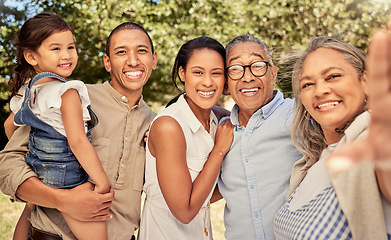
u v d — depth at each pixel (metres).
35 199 2.42
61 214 2.52
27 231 2.79
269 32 8.97
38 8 8.98
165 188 2.30
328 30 8.91
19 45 2.65
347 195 1.47
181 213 2.30
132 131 2.71
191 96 2.52
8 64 8.84
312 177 1.85
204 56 2.46
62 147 2.42
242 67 2.45
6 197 7.01
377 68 0.62
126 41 2.70
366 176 1.39
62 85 2.35
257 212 2.45
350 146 0.60
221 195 2.82
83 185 2.42
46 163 2.42
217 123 2.74
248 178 2.47
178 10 9.15
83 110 2.46
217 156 2.45
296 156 2.45
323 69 1.78
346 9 9.31
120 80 2.72
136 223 2.70
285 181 2.44
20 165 2.49
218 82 2.50
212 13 8.96
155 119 2.41
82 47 9.27
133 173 2.68
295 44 8.84
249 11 8.84
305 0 8.79
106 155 2.63
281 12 8.75
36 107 2.40
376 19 8.83
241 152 2.51
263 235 2.44
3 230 5.59
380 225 1.37
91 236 2.42
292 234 1.75
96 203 2.34
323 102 1.79
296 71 2.06
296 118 2.12
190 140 2.45
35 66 2.69
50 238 2.50
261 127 2.51
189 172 2.38
